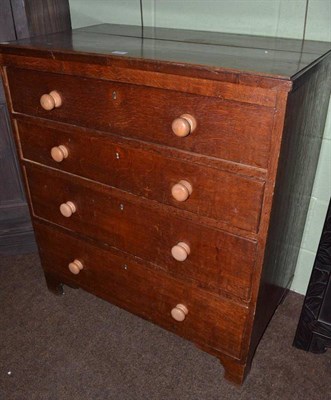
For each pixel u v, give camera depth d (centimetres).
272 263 108
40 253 147
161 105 90
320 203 140
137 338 138
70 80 101
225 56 93
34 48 101
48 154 119
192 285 111
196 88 83
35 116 114
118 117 98
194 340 121
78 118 105
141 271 120
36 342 136
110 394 120
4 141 155
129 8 147
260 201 87
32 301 153
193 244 104
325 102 116
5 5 135
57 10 150
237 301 104
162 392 120
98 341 137
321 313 125
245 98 78
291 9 120
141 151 99
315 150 122
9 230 172
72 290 159
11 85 114
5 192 165
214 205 94
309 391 121
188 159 92
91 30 136
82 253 133
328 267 119
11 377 125
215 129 85
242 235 94
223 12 130
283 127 78
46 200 130
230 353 115
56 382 124
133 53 94
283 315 148
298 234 137
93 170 111
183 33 130
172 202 101
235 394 120
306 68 82
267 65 83
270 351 133
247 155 84
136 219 111
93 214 120
